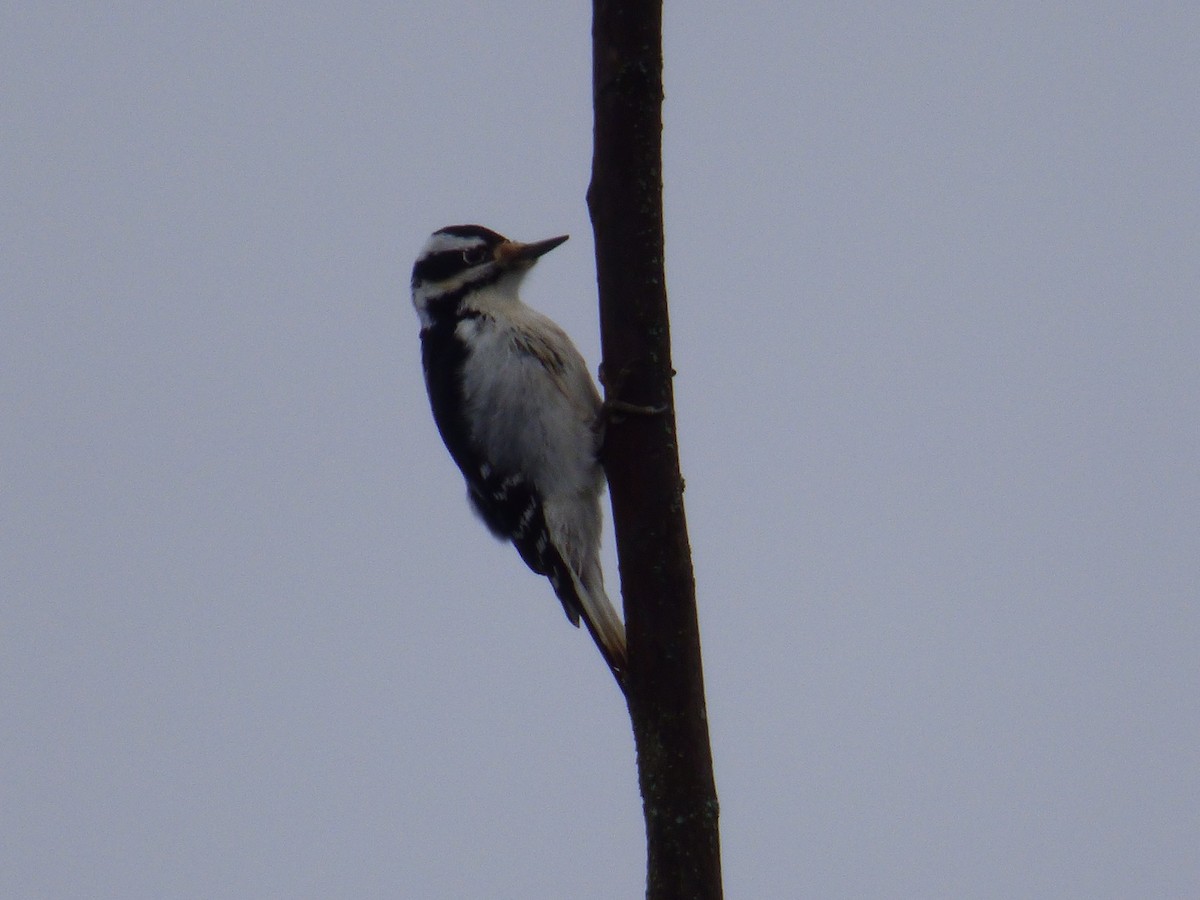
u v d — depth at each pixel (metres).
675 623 8.03
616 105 8.04
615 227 8.23
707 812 7.80
